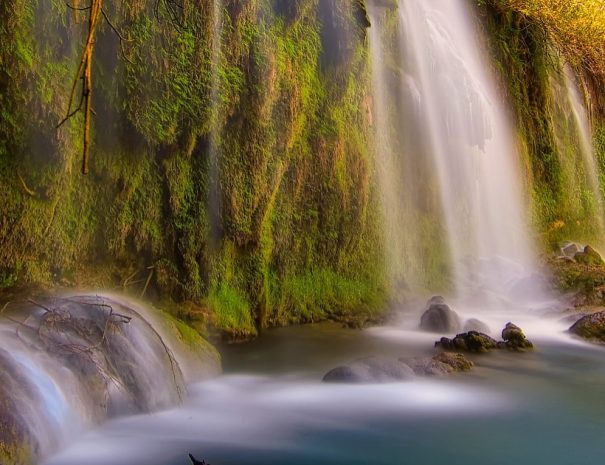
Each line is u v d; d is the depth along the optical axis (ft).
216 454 19.86
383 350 32.48
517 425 22.93
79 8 27.76
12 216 27.76
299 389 26.05
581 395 26.11
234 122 33.27
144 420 22.13
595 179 63.57
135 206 31.04
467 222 47.93
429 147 44.73
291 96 35.06
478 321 36.50
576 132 61.87
